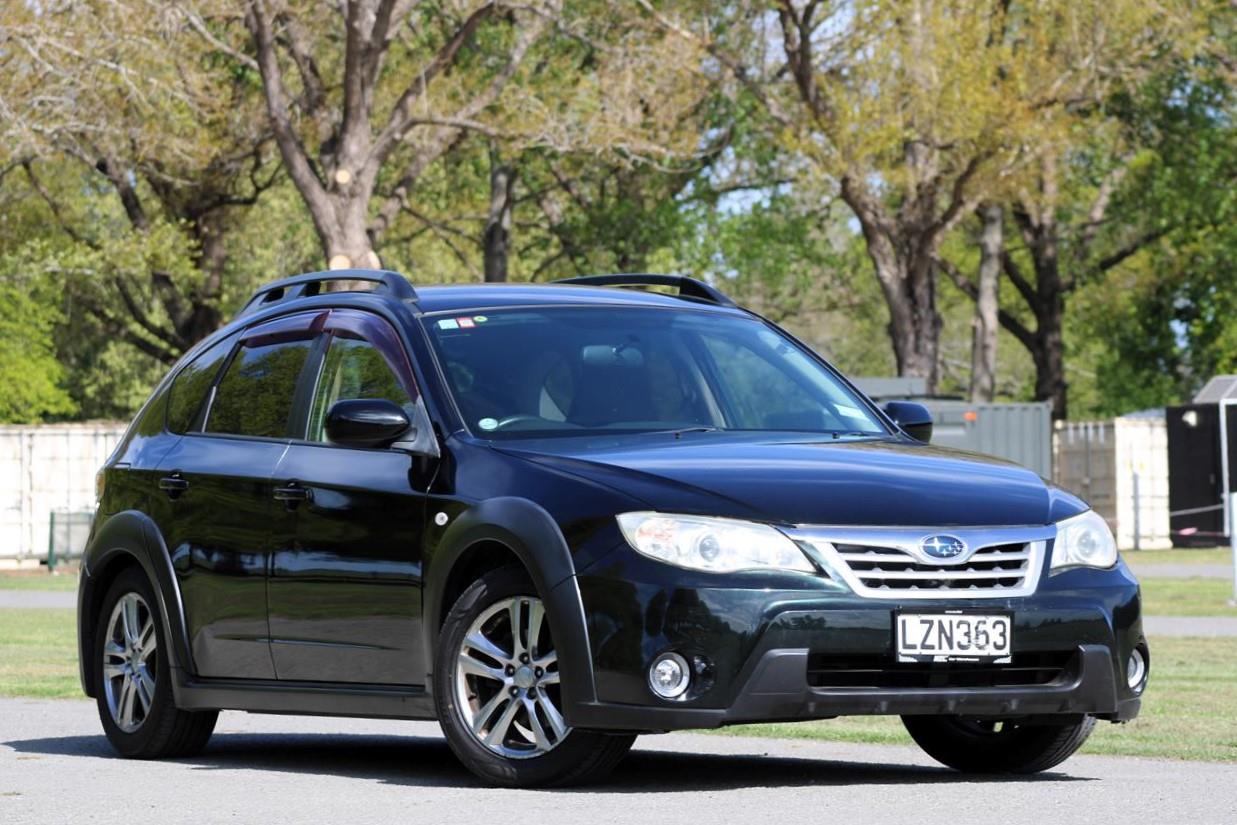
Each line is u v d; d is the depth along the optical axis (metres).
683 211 123.19
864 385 102.81
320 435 19.00
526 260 136.50
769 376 19.44
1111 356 151.25
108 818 14.84
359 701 17.89
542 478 16.42
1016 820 14.04
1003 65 98.69
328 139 101.00
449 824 14.03
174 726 20.38
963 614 15.79
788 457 16.78
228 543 19.56
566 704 15.76
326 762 19.84
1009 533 16.22
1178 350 142.75
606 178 126.06
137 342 125.56
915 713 15.87
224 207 121.00
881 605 15.59
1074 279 135.50
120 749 20.95
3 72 86.56
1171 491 105.62
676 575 15.43
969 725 18.52
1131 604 16.69
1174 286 140.75
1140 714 24.78
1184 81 122.88
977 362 119.94
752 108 115.50
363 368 18.92
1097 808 14.81
